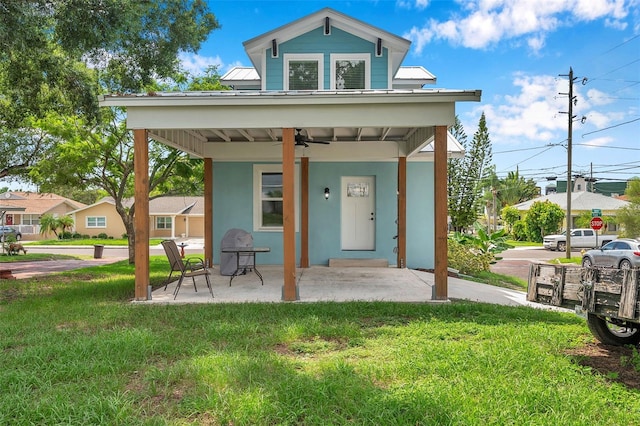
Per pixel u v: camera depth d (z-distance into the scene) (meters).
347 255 12.80
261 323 6.10
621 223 27.09
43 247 31.12
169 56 12.07
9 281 11.48
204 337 5.37
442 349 4.73
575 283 4.85
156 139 8.78
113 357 4.54
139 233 7.91
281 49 12.16
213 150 12.30
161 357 4.66
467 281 10.84
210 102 7.64
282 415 3.24
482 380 3.84
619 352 4.92
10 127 14.35
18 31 8.55
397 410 3.28
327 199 12.80
